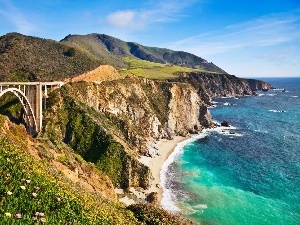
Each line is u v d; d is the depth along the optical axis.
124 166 88.19
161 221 30.81
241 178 91.56
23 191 14.69
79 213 17.44
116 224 21.33
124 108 132.62
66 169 38.38
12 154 19.95
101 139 98.06
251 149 123.06
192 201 76.12
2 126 34.38
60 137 101.81
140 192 82.12
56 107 107.44
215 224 65.38
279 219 67.19
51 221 13.41
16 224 11.48
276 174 94.50
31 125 100.44
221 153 117.75
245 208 72.44
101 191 44.59
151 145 120.62
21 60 135.25
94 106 120.94
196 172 96.94
